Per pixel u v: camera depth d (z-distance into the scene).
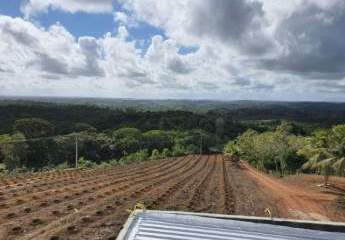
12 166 58.56
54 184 26.27
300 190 34.25
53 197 19.94
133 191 24.52
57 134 86.38
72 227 13.12
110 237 11.98
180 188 28.69
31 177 31.80
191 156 87.31
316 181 40.19
